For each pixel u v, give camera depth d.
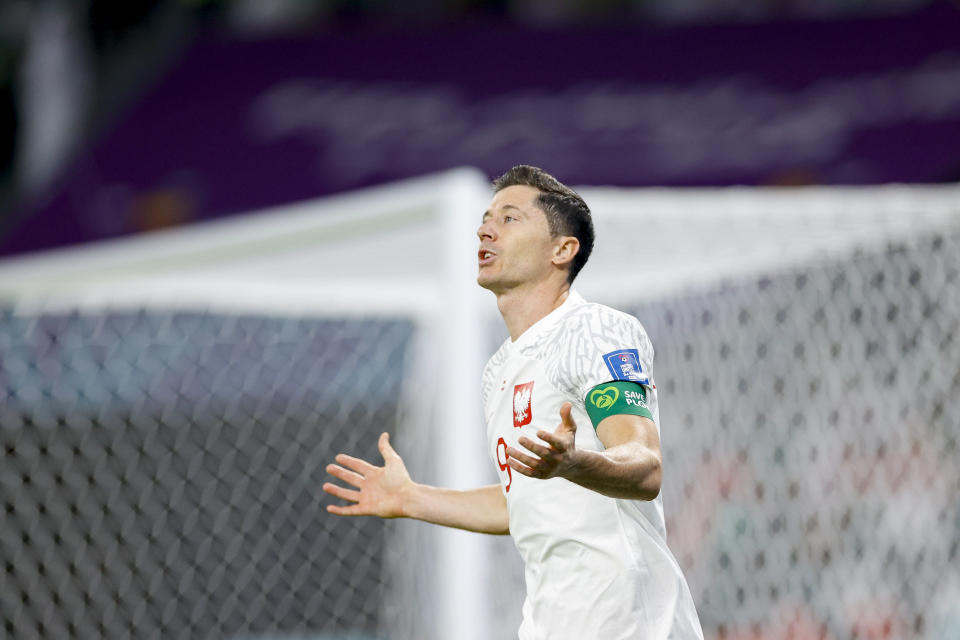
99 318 17.45
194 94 37.12
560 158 34.94
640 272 16.30
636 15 38.94
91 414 18.16
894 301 16.02
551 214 8.22
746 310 15.84
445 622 13.59
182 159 36.12
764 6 37.25
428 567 15.48
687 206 14.56
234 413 18.88
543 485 7.80
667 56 36.16
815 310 15.87
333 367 18.52
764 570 15.66
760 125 34.72
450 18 40.16
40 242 35.38
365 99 36.53
